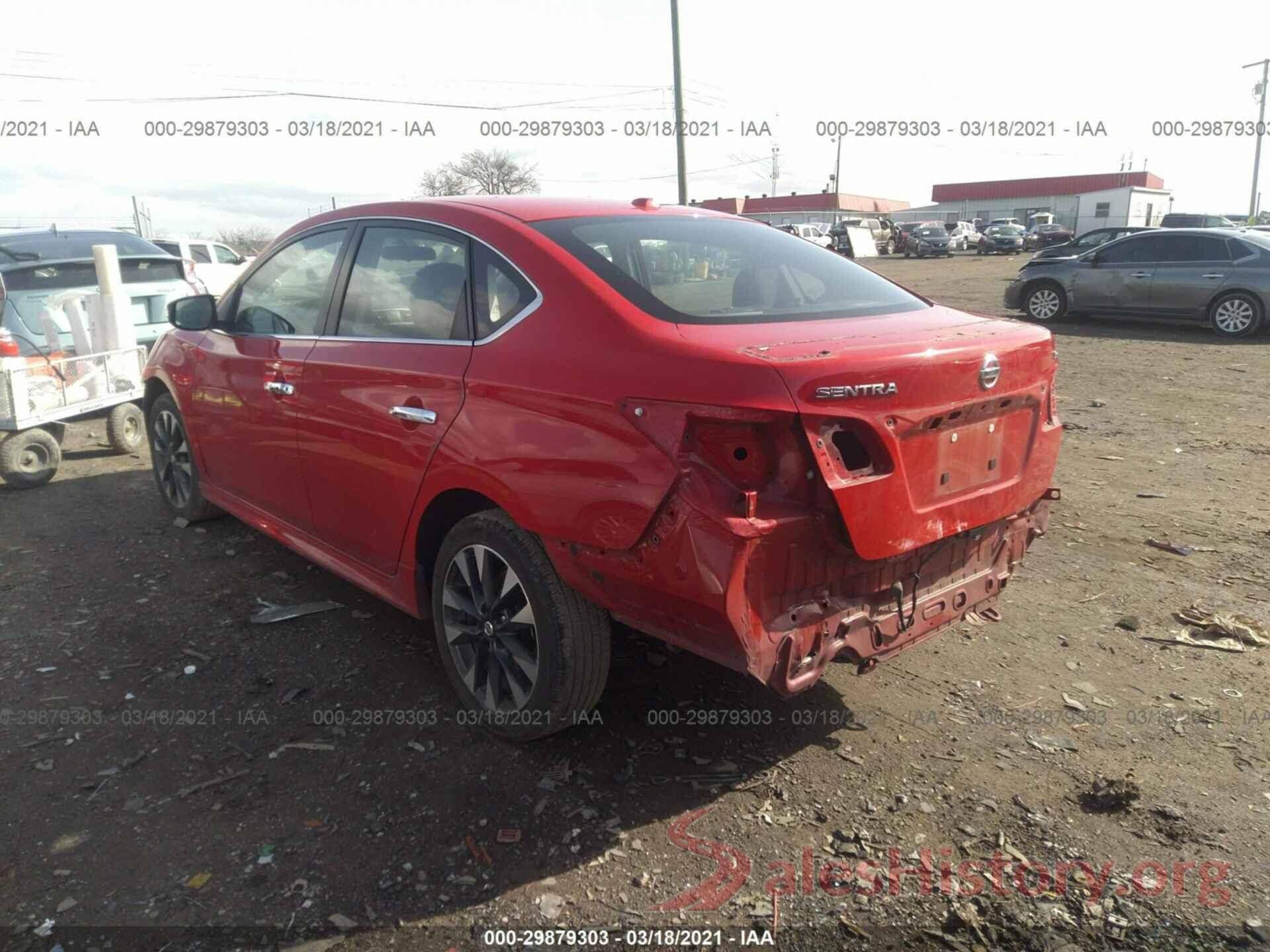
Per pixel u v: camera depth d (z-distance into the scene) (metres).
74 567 4.60
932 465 2.63
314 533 3.91
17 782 2.85
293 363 3.76
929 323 2.98
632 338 2.58
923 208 68.56
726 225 3.62
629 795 2.82
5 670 3.55
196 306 4.43
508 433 2.78
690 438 2.38
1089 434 7.56
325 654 3.71
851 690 3.46
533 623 2.88
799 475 2.35
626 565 2.51
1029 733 3.18
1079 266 14.58
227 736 3.12
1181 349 12.13
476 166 45.41
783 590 2.44
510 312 2.94
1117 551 4.89
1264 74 44.03
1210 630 3.94
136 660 3.64
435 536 3.30
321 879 2.46
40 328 7.64
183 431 5.04
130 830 2.64
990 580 3.09
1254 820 2.72
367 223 3.67
